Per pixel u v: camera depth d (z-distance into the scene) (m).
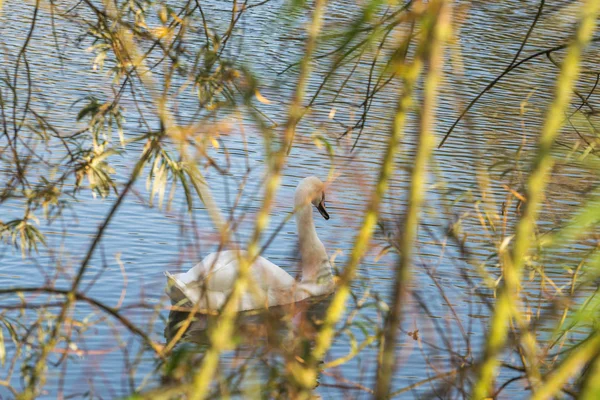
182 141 7.86
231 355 11.10
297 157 22.45
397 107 6.14
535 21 8.21
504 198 17.95
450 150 23.42
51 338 7.80
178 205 18.98
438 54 5.52
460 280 15.74
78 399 11.25
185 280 15.66
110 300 15.00
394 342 6.12
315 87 27.19
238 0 23.81
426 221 17.31
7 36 32.69
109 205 18.83
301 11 5.88
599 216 4.53
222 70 8.74
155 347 7.53
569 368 4.95
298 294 16.50
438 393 7.84
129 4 9.93
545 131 5.39
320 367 7.62
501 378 12.19
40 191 9.70
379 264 16.53
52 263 15.99
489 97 28.19
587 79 22.47
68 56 30.88
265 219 6.53
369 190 7.79
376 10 6.22
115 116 9.84
